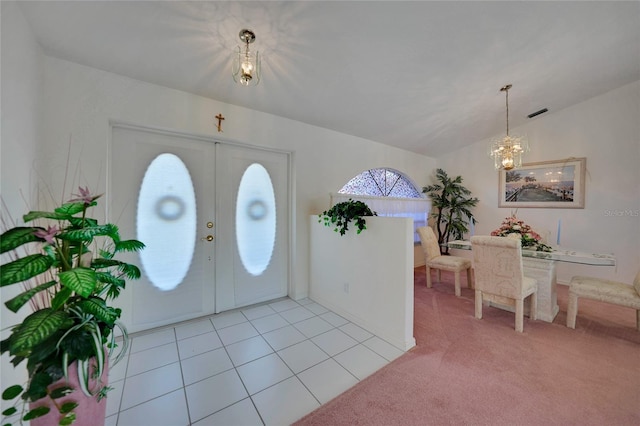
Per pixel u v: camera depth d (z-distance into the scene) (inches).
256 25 70.1
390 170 182.2
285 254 129.6
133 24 65.5
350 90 105.3
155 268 96.3
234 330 96.4
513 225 128.6
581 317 107.7
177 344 86.8
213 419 56.9
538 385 66.5
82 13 60.9
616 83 131.2
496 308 119.2
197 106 97.9
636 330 95.6
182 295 102.1
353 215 100.0
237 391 65.5
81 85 77.6
